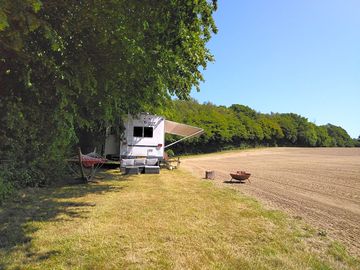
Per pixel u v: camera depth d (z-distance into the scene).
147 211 6.70
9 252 4.29
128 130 16.20
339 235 5.55
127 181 11.72
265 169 20.69
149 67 8.18
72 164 12.47
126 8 5.78
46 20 5.55
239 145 59.06
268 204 8.04
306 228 5.83
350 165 24.73
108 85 7.82
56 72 6.13
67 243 4.66
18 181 8.81
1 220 5.85
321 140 83.12
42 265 3.91
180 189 9.95
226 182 12.70
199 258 4.25
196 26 6.73
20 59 5.83
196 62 10.56
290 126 72.44
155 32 6.69
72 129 8.19
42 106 7.13
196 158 37.56
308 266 4.09
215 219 6.20
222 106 70.44
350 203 8.61
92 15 5.69
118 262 4.05
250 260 4.21
